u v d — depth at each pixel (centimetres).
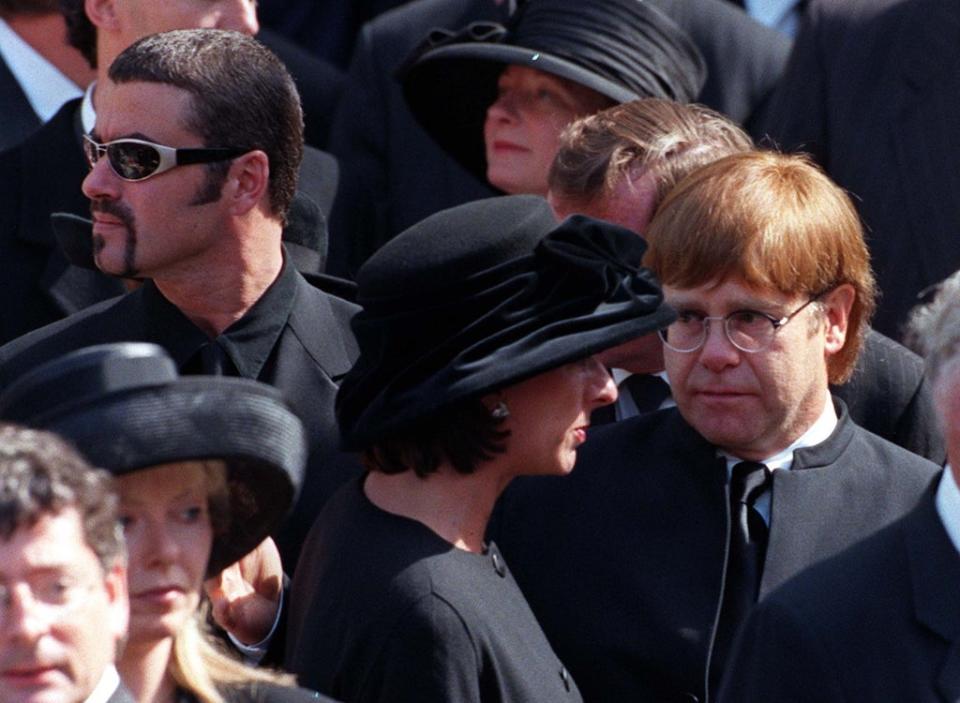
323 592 1274
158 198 1538
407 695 1216
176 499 1059
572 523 1455
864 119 2070
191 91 1541
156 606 1052
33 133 1928
